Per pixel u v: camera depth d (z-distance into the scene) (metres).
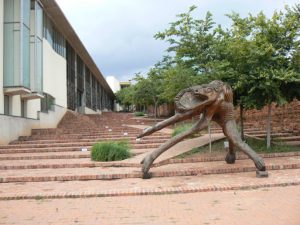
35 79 20.36
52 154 15.58
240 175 10.23
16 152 16.73
